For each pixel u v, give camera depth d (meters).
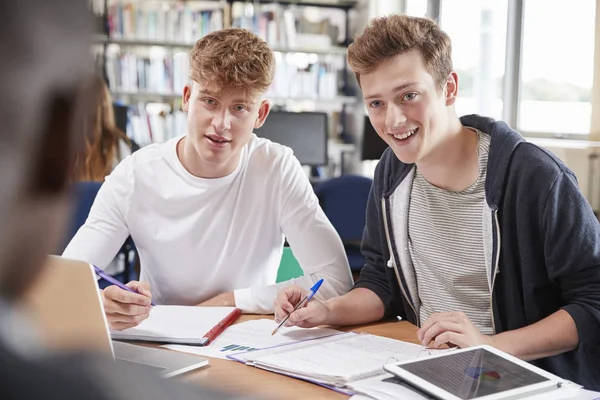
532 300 1.58
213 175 1.86
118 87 6.06
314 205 1.94
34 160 0.17
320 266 1.86
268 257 1.97
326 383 1.23
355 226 3.71
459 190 1.64
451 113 1.59
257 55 1.70
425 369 1.16
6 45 0.16
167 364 1.28
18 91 0.16
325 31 6.79
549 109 5.65
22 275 0.17
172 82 6.16
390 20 1.52
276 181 1.91
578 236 1.50
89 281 0.93
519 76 5.89
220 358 1.40
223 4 6.28
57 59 0.17
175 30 6.16
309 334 1.57
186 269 1.93
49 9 0.17
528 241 1.55
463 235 1.66
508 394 1.06
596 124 5.03
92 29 0.18
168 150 1.90
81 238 1.87
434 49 1.50
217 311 1.69
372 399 1.16
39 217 0.17
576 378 1.57
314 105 6.84
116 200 1.89
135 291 1.54
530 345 1.41
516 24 5.84
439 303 1.73
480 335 1.38
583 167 5.07
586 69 5.27
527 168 1.53
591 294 1.50
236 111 1.73
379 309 1.73
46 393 0.16
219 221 1.89
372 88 1.53
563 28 5.45
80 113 0.18
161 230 1.90
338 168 6.96
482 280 1.66
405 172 1.72
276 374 1.31
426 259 1.73
